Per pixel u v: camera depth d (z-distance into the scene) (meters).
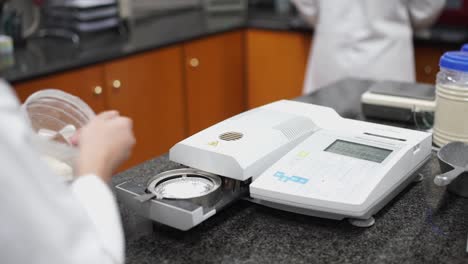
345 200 0.81
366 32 2.43
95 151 0.69
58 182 0.56
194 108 2.79
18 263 0.52
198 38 2.67
